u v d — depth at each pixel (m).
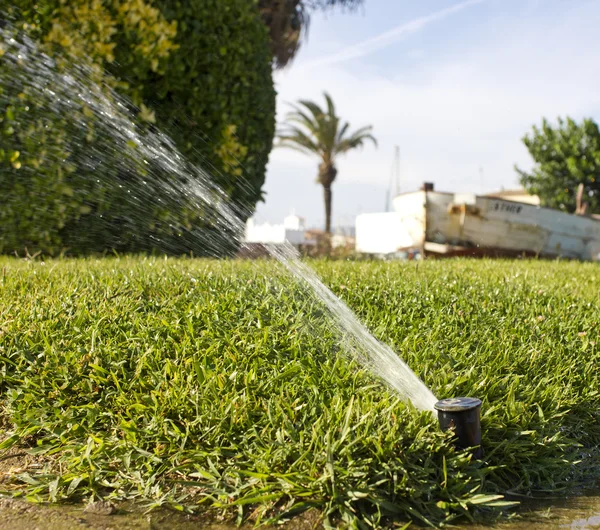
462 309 3.68
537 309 3.79
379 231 16.92
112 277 3.95
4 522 1.90
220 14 6.76
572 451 2.46
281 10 16.20
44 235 5.92
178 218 6.46
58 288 3.68
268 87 7.62
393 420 2.20
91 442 2.28
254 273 4.25
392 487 1.98
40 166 5.79
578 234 16.55
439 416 2.19
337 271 4.72
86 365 2.71
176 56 6.50
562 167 27.62
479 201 14.49
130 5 6.07
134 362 2.74
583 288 4.84
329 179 31.14
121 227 6.27
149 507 1.99
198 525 1.90
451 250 14.67
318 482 1.94
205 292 3.66
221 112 6.89
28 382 2.58
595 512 2.04
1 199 5.77
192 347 2.84
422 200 14.78
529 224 15.39
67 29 5.82
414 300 3.78
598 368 3.00
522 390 2.67
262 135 7.59
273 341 2.94
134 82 6.31
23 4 5.66
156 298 3.54
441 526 1.90
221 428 2.26
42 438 2.39
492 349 3.04
